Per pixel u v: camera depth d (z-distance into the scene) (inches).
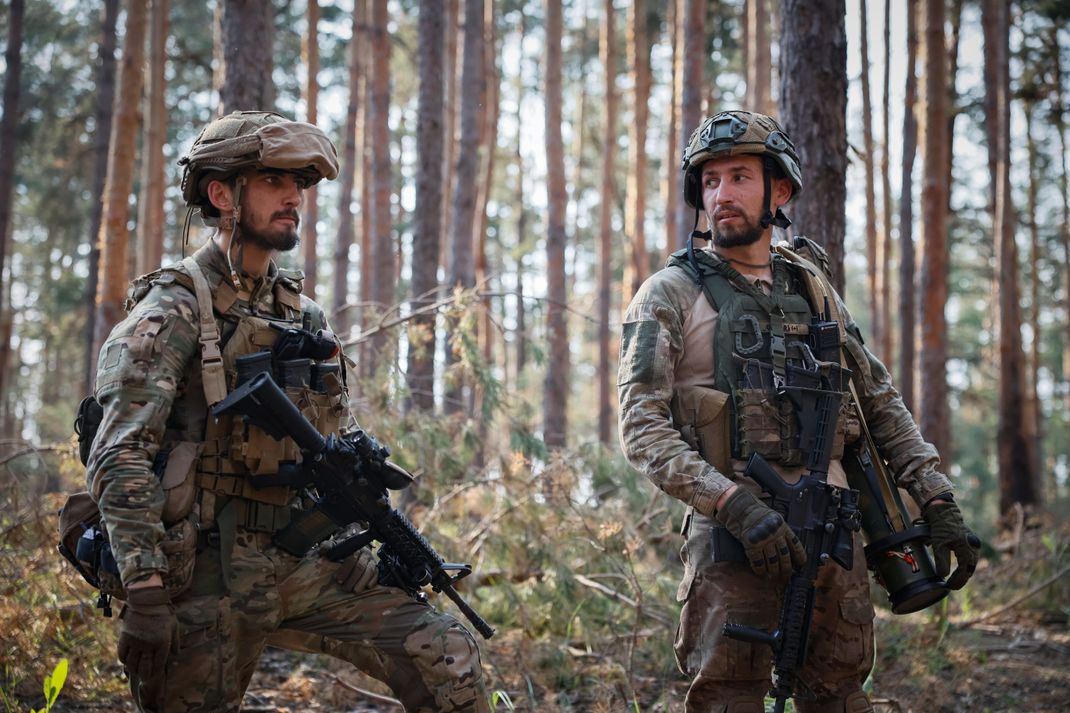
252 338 94.3
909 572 108.3
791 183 111.7
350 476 93.9
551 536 188.4
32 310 1026.7
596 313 761.0
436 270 401.1
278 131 94.4
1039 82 689.6
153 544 84.4
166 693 88.9
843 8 190.4
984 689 179.3
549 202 537.3
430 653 95.0
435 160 404.5
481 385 204.5
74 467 186.4
